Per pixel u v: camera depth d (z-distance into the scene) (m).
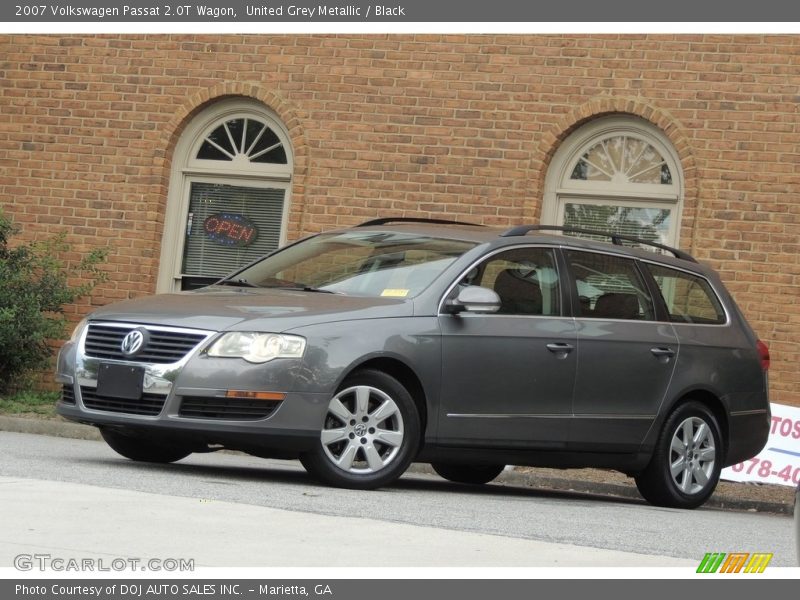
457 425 10.10
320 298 10.08
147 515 7.27
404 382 9.99
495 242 10.65
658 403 11.25
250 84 18.38
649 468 11.34
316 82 18.17
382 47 17.97
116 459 11.20
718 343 11.83
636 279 11.48
